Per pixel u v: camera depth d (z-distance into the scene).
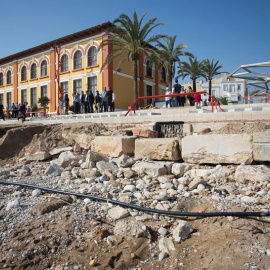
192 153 6.58
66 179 6.35
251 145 5.90
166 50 25.94
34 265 3.30
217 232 3.73
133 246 3.55
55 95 29.84
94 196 4.89
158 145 7.13
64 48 29.09
